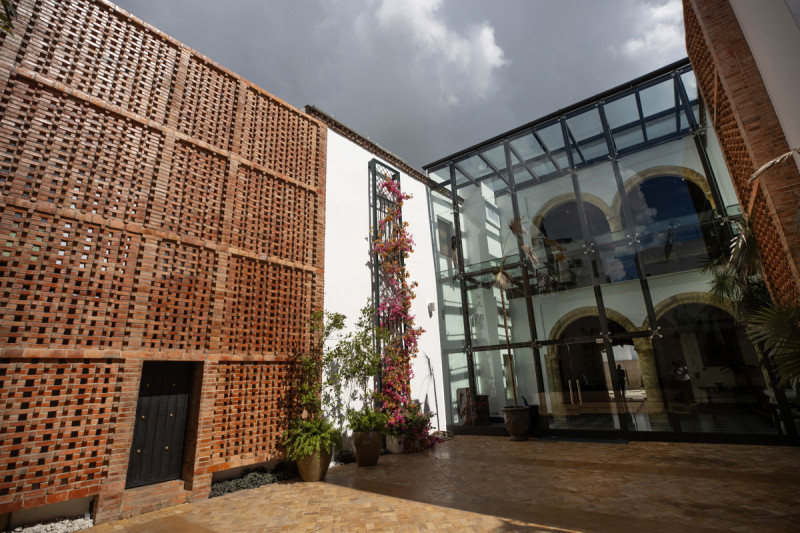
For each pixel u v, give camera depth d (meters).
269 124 7.31
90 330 4.50
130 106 5.34
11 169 4.21
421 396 9.81
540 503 4.37
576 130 9.73
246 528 3.92
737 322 7.35
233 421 5.64
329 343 7.46
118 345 4.64
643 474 5.40
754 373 7.06
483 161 11.23
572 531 3.52
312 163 8.01
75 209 4.55
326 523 3.97
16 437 3.75
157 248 5.28
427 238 11.78
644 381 8.16
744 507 3.89
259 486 5.59
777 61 3.88
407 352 9.05
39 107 4.49
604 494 4.58
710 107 5.77
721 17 4.57
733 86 4.36
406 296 9.43
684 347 7.82
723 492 4.41
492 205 10.95
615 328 8.76
